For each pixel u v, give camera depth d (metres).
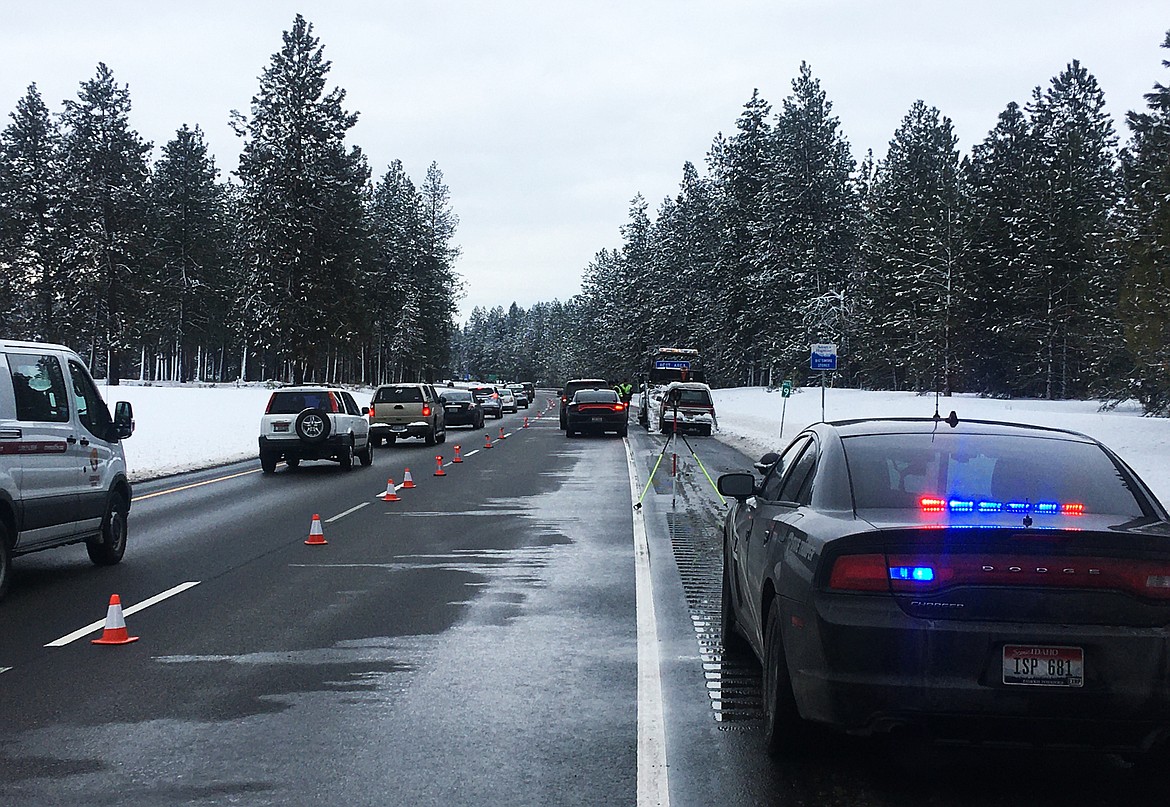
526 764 5.15
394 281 95.38
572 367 187.88
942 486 5.30
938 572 4.51
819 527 5.01
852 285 75.12
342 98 68.25
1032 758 5.34
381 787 4.82
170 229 88.81
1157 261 23.06
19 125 78.94
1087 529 4.54
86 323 72.75
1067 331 57.50
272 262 66.06
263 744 5.44
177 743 5.45
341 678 6.75
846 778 5.00
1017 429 5.93
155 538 13.41
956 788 4.89
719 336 86.81
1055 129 62.06
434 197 101.94
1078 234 58.47
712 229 94.00
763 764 5.19
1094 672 4.40
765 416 47.22
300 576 10.66
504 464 26.08
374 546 12.74
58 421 10.27
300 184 66.19
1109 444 22.19
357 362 105.00
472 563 11.49
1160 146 26.44
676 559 11.79
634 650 7.54
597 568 11.17
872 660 4.50
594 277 147.25
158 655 7.36
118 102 73.44
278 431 23.14
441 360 107.25
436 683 6.64
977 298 63.62
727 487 7.10
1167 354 23.25
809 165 74.50
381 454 29.75
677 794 4.77
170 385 82.44
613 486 20.47
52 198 75.69
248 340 71.12
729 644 7.48
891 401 51.09
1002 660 4.42
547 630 8.20
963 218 63.94
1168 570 4.48
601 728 5.74
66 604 9.19
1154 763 4.95
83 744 5.43
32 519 9.59
